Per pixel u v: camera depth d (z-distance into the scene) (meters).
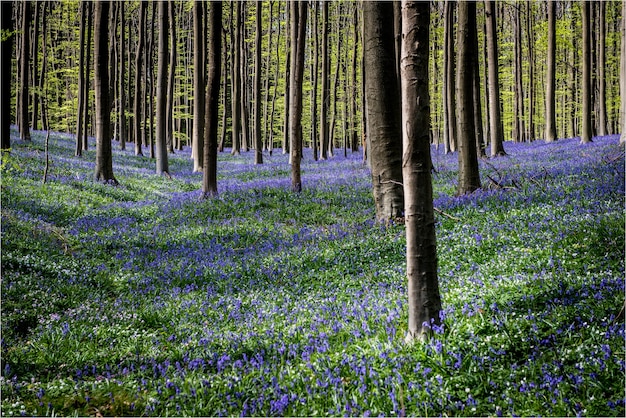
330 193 19.48
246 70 52.16
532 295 6.61
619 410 4.44
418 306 5.99
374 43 12.65
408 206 6.03
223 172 33.44
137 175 29.53
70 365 6.82
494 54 27.53
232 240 13.95
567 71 48.28
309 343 6.62
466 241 9.73
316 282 9.71
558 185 13.16
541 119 58.31
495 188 14.65
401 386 5.11
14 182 19.12
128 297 9.94
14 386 6.12
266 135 67.81
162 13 30.34
